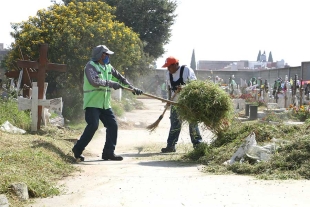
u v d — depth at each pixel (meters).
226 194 5.24
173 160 8.48
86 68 8.51
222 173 6.77
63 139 10.12
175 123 9.77
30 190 5.34
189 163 8.01
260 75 49.59
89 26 18.48
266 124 8.68
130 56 19.94
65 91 18.38
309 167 6.36
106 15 20.22
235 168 6.89
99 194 5.42
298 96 24.41
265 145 7.54
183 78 9.91
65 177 6.57
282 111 19.19
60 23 18.58
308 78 35.28
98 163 8.17
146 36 38.25
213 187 5.64
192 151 8.77
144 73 32.84
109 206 4.86
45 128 11.40
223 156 7.68
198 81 8.84
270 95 29.53
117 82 8.62
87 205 4.93
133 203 4.95
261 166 6.72
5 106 11.31
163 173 6.89
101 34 18.58
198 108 8.63
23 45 18.38
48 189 5.55
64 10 19.06
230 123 8.87
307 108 18.41
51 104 10.82
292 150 6.86
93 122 8.43
